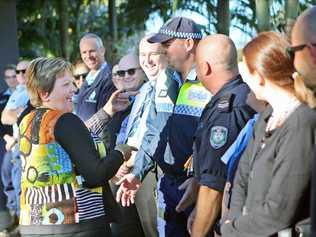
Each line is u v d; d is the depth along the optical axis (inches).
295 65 88.7
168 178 146.8
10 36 409.7
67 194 125.7
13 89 281.9
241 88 124.3
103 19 600.1
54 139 125.9
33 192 127.0
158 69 160.6
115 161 128.6
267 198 94.6
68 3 532.4
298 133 92.2
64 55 502.0
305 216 92.7
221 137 121.4
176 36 143.8
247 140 115.0
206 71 128.0
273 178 94.2
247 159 105.9
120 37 520.4
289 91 98.0
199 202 125.3
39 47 545.3
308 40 86.2
